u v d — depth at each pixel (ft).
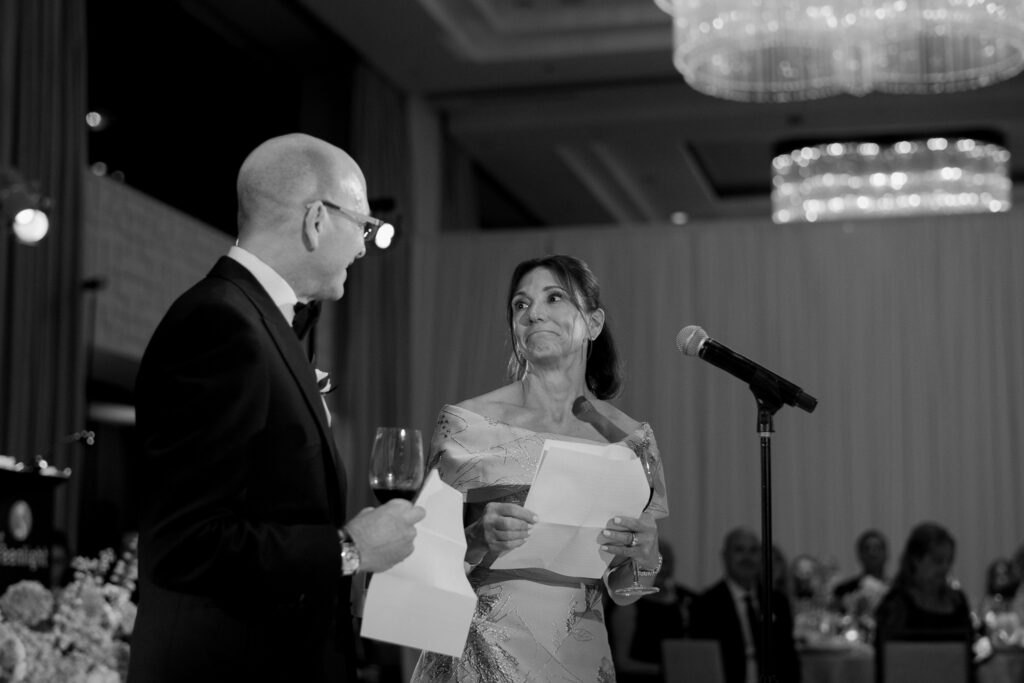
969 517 35.42
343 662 8.15
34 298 25.63
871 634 28.04
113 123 35.42
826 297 37.04
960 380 35.99
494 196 48.34
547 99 40.68
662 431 37.27
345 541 7.81
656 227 38.32
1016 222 36.32
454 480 10.67
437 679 10.47
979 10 27.30
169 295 32.60
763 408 10.23
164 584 7.44
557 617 10.41
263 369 7.70
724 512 36.58
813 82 32.42
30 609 12.94
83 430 26.71
